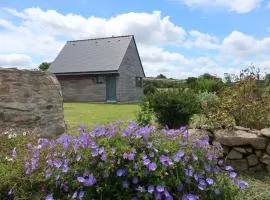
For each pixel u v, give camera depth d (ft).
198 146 10.34
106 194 9.42
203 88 47.32
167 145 9.91
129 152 9.37
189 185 9.57
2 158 13.01
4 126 21.35
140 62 105.81
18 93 22.48
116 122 11.33
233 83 23.93
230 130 18.26
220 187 9.96
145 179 9.27
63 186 9.87
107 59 94.02
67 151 10.37
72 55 100.73
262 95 22.08
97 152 9.52
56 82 25.67
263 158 16.93
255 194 13.35
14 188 10.61
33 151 11.68
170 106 27.48
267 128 18.01
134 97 101.86
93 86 93.76
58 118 25.07
